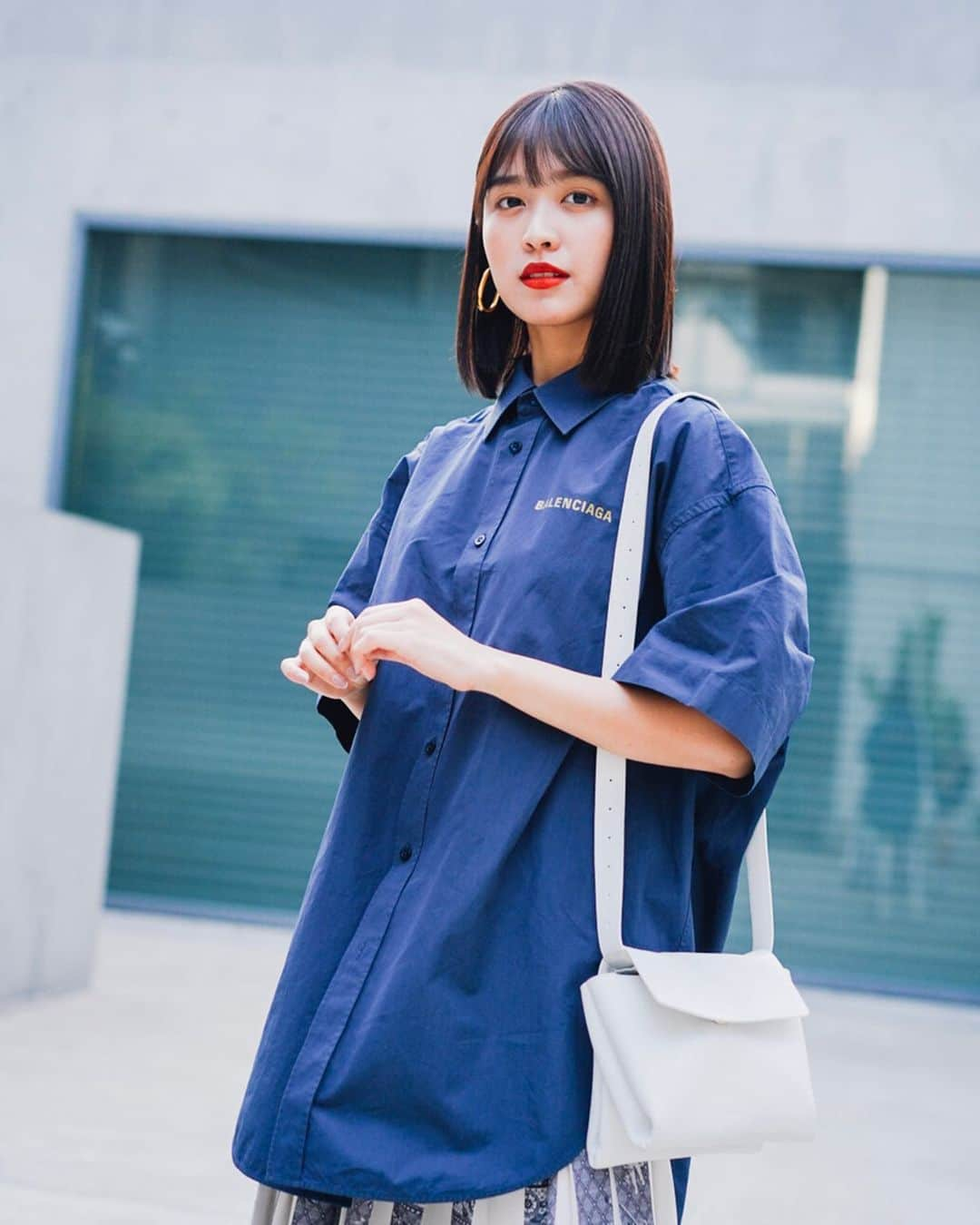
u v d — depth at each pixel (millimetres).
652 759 1274
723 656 1259
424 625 1280
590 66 6891
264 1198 1438
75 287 7277
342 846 1402
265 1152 1312
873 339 6895
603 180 1386
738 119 6785
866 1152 3744
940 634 6875
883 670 6898
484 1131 1260
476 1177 1239
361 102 7086
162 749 7395
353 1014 1308
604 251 1399
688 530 1328
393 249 7270
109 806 5270
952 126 6695
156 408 7438
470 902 1289
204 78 7184
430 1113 1271
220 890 7328
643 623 1374
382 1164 1251
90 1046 4223
